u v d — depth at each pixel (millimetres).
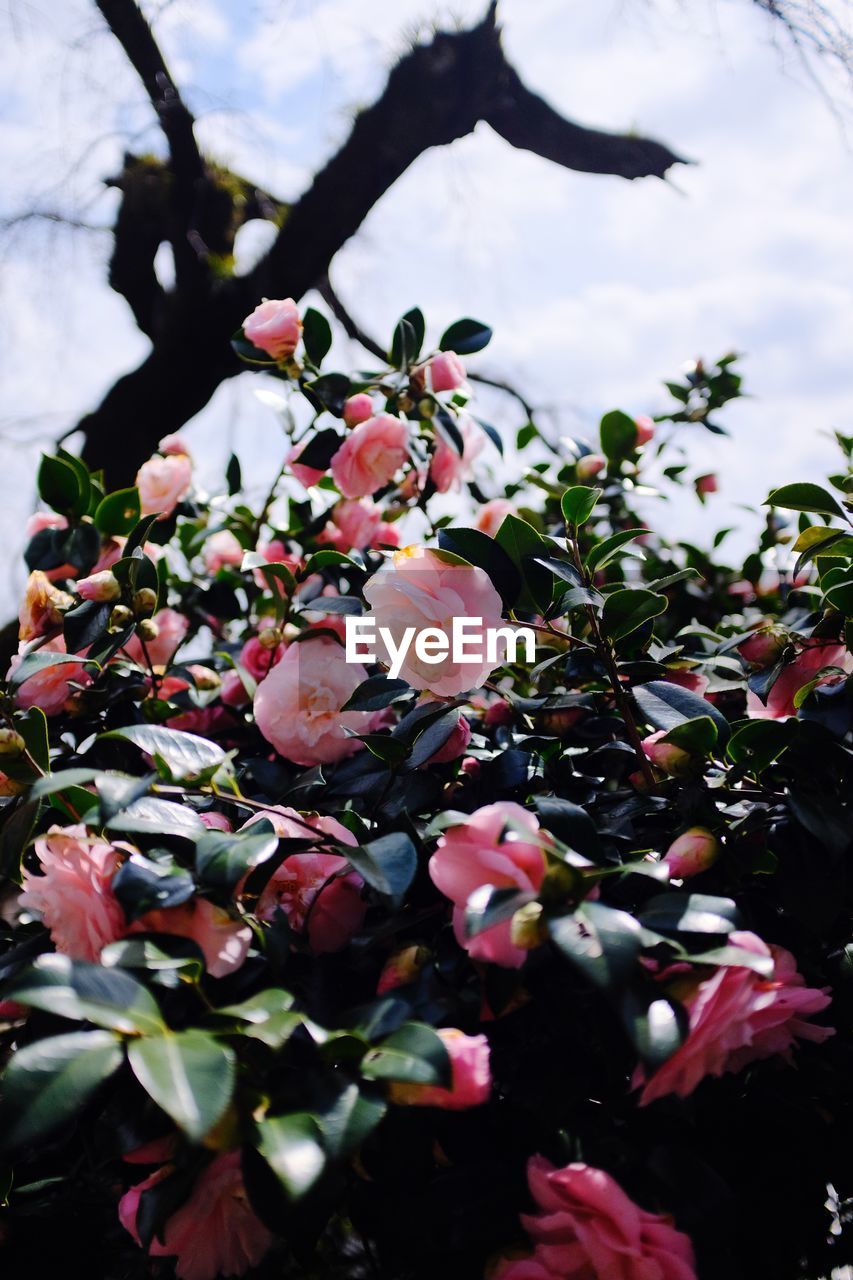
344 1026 531
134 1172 597
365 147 2539
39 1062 465
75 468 908
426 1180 578
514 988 545
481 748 786
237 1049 517
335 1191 473
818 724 659
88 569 899
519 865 537
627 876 621
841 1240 726
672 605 1241
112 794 550
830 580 685
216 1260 533
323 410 1009
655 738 688
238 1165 508
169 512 1054
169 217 2695
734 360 1433
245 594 1210
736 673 862
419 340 1018
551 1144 565
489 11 2449
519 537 701
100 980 493
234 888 558
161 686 933
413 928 648
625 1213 487
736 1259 629
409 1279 602
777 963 583
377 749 681
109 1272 624
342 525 1039
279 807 658
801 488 735
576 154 2479
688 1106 559
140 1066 455
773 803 683
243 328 1021
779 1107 653
